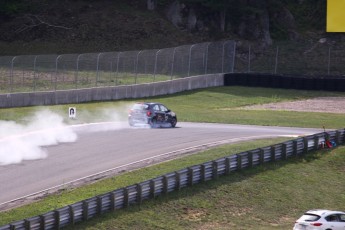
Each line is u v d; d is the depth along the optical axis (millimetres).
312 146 79062
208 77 134750
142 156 69250
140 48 152625
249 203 62719
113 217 53344
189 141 77875
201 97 125625
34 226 47531
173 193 59969
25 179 60125
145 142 76562
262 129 93000
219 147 74375
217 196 61844
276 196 65625
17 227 46312
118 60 113500
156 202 57562
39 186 58125
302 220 54406
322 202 67000
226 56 142500
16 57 106812
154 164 66062
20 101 94938
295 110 118688
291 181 69750
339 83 139500
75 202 54312
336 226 53938
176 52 129000
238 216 59625
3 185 58250
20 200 54531
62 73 110000
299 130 94000
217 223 57188
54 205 53562
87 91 105250
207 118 103438
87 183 59250
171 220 55531
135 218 54125
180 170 60906
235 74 139875
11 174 61625
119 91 111438
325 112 117312
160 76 124688
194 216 57344
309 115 112562
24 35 152625
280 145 74188
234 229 56531
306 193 68000
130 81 117188
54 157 68188
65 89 103750
